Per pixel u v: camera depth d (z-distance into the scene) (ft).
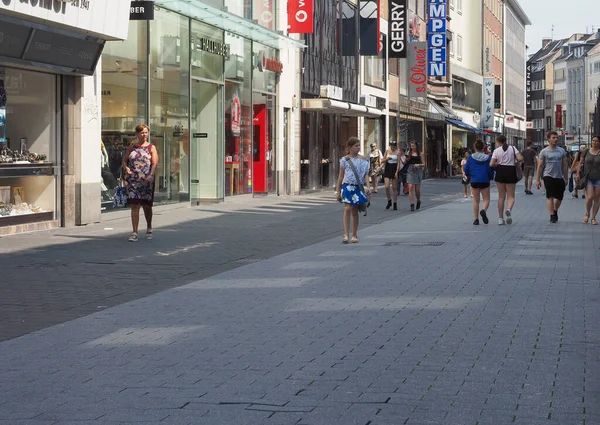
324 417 18.97
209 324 29.45
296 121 116.57
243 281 39.24
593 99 512.22
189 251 50.62
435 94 207.31
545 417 18.93
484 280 38.83
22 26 54.95
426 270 42.16
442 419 18.81
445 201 104.58
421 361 23.95
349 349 25.45
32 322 29.99
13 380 22.39
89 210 65.26
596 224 68.69
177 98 81.76
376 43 141.38
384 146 159.94
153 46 76.43
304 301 33.78
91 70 64.28
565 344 26.04
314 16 122.62
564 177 69.82
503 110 336.29
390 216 79.25
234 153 97.86
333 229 65.00
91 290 36.73
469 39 273.54
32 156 60.23
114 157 70.13
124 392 21.09
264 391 21.06
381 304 32.91
